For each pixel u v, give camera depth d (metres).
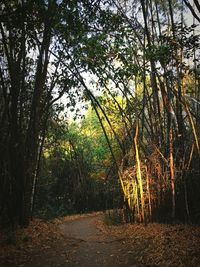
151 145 11.43
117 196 18.38
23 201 10.21
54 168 25.08
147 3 10.45
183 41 8.25
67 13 8.73
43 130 12.56
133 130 12.11
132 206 12.77
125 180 12.92
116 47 9.17
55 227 12.85
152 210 11.65
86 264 6.89
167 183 11.04
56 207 22.80
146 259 6.85
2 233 9.17
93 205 25.48
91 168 26.41
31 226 10.71
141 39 10.78
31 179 11.10
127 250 7.97
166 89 11.00
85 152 27.22
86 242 9.45
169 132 10.73
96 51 9.32
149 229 10.16
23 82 9.91
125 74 9.16
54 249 8.28
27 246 8.24
